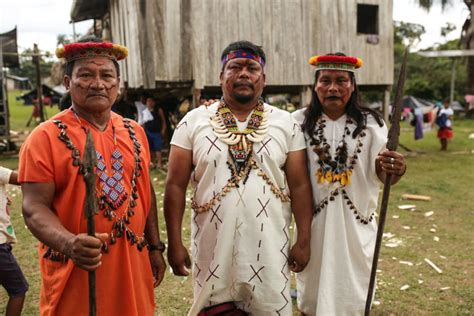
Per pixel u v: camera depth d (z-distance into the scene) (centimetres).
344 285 294
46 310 216
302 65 1086
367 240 299
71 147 207
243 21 1018
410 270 467
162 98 1284
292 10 1064
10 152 1407
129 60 1127
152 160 1125
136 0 1016
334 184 293
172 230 263
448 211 690
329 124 298
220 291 257
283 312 259
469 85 2700
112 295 214
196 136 256
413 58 3266
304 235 276
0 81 1402
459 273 459
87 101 211
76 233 207
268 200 252
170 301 405
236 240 250
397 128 257
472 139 1655
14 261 312
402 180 918
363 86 1273
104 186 211
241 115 261
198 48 978
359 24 1271
